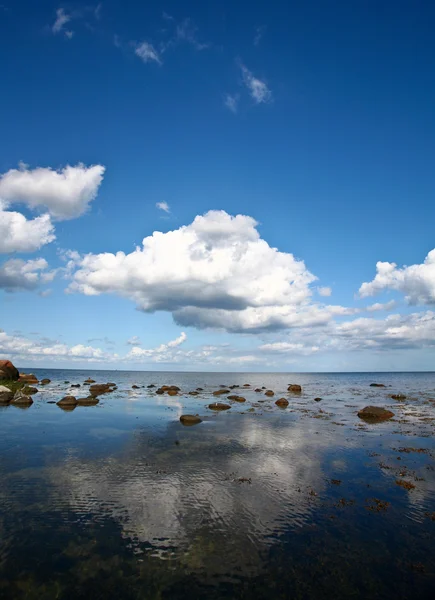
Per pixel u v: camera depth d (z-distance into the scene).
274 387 87.69
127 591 9.35
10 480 16.81
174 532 12.34
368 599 9.20
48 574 9.95
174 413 38.03
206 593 9.34
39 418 33.22
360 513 14.05
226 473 18.45
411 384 106.88
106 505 14.35
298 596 9.28
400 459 21.48
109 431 28.05
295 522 13.23
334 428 30.89
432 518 13.70
